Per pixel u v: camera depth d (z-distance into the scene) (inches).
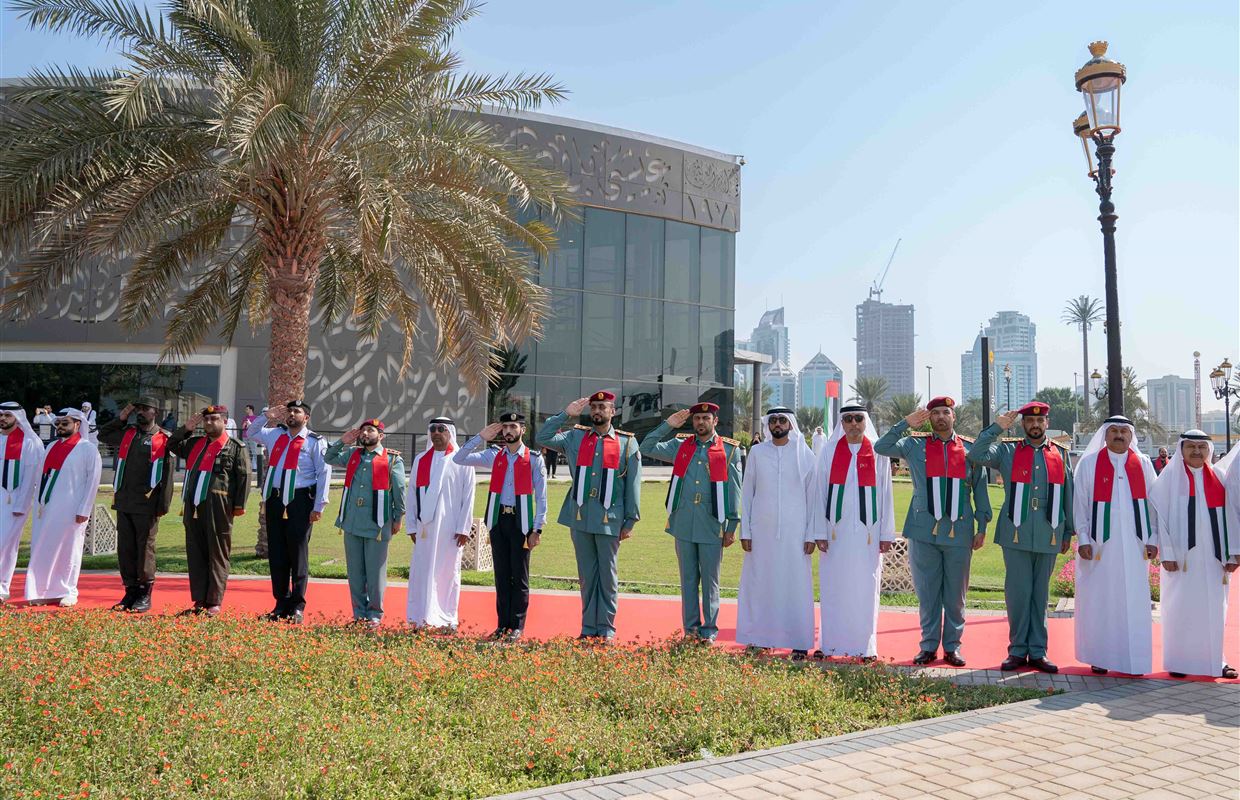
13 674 213.6
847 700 231.9
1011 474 289.7
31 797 151.5
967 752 192.2
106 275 1099.3
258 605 374.3
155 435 358.0
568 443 319.0
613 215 1246.9
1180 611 281.1
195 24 458.9
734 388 1347.2
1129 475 284.4
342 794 162.9
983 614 373.1
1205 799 166.2
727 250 1348.4
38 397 1098.1
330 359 1119.6
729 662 256.8
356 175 442.0
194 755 173.5
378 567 327.6
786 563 307.1
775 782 172.7
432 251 518.3
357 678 227.9
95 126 441.7
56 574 360.2
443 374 1157.7
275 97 419.2
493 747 188.4
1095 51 370.3
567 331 1212.5
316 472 339.6
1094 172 374.3
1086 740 201.9
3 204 416.5
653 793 166.2
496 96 514.9
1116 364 359.6
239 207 573.9
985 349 786.2
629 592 414.6
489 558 485.7
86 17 448.8
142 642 253.6
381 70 449.4
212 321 580.4
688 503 306.2
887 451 298.5
